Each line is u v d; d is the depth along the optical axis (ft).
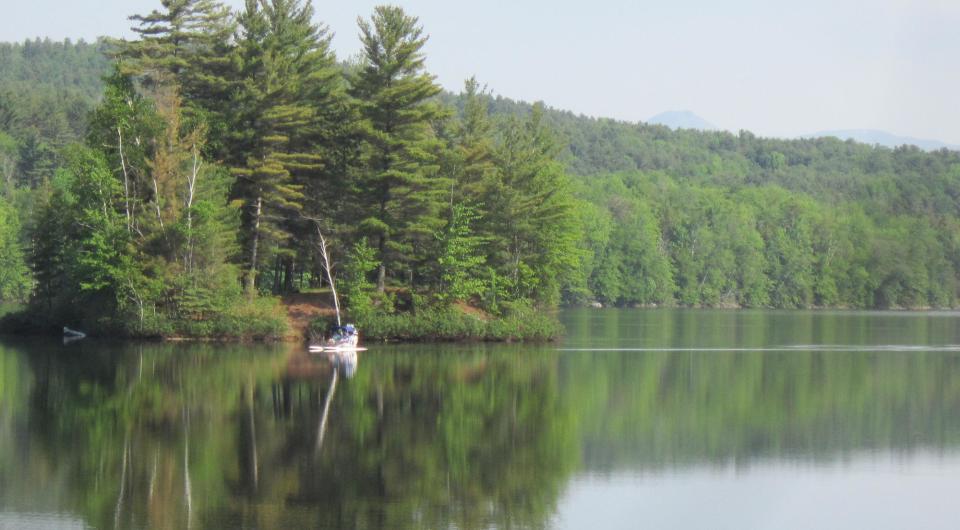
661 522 71.56
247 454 88.38
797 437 105.29
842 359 189.57
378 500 74.33
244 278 221.87
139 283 197.26
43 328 215.10
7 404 113.70
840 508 76.43
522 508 73.87
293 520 68.44
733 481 84.69
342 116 220.23
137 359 162.30
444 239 214.28
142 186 209.26
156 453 88.12
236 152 214.90
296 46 219.61
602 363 174.40
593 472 86.38
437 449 93.20
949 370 169.68
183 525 66.59
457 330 214.48
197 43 224.74
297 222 223.51
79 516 68.39
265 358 167.32
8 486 76.13
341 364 160.66
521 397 128.26
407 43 211.00
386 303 213.66
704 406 124.77
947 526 71.61
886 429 110.93
